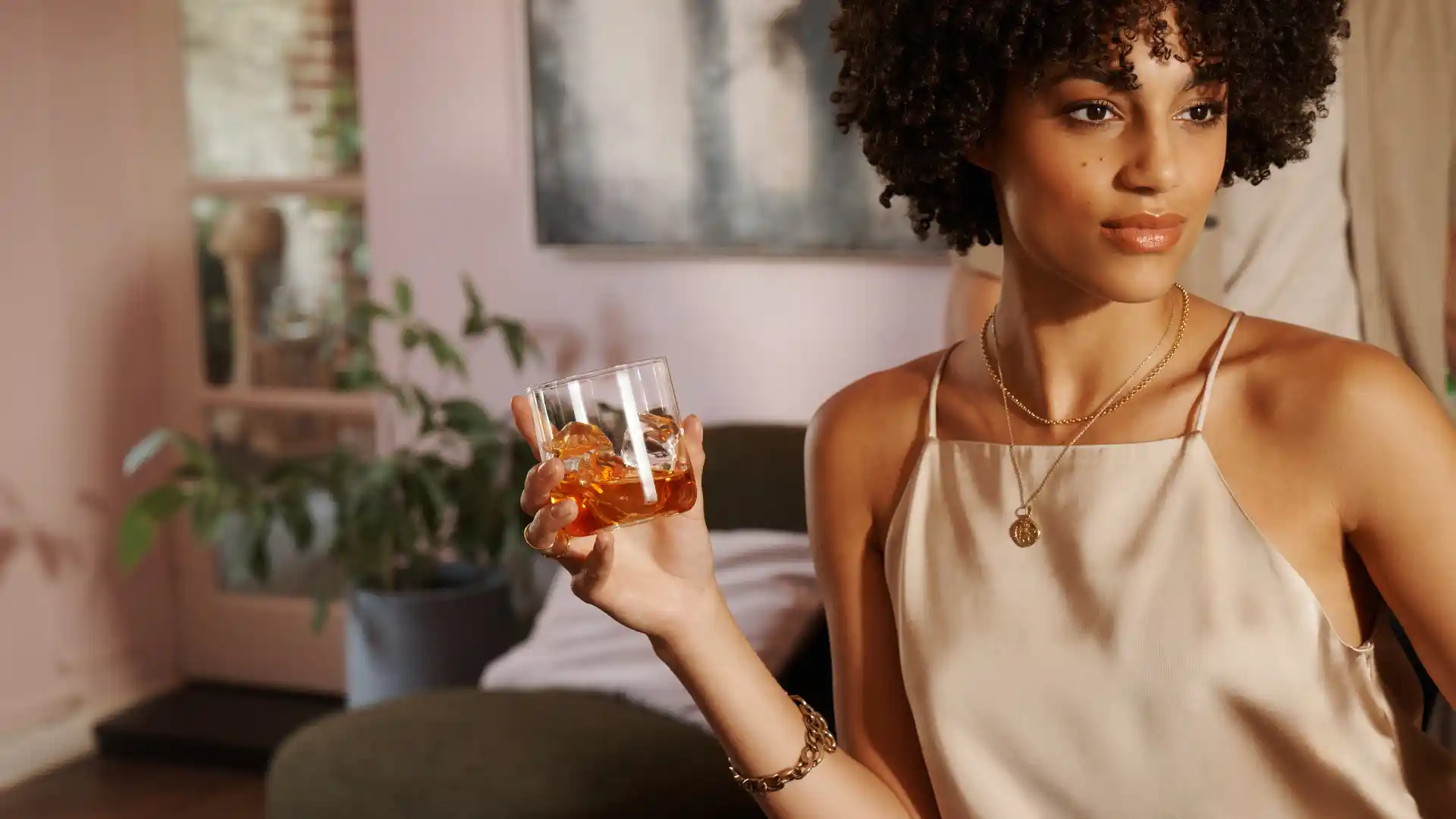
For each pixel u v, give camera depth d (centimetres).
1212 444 97
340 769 221
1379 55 193
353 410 358
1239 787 95
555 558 90
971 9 94
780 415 302
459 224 325
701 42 290
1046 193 92
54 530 354
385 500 301
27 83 344
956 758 101
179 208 370
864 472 113
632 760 217
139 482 374
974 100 96
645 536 94
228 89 361
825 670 240
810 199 288
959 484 105
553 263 318
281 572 379
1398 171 195
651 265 309
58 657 356
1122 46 87
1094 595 97
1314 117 106
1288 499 94
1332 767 93
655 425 90
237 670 383
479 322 301
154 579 381
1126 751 96
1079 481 99
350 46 347
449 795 212
